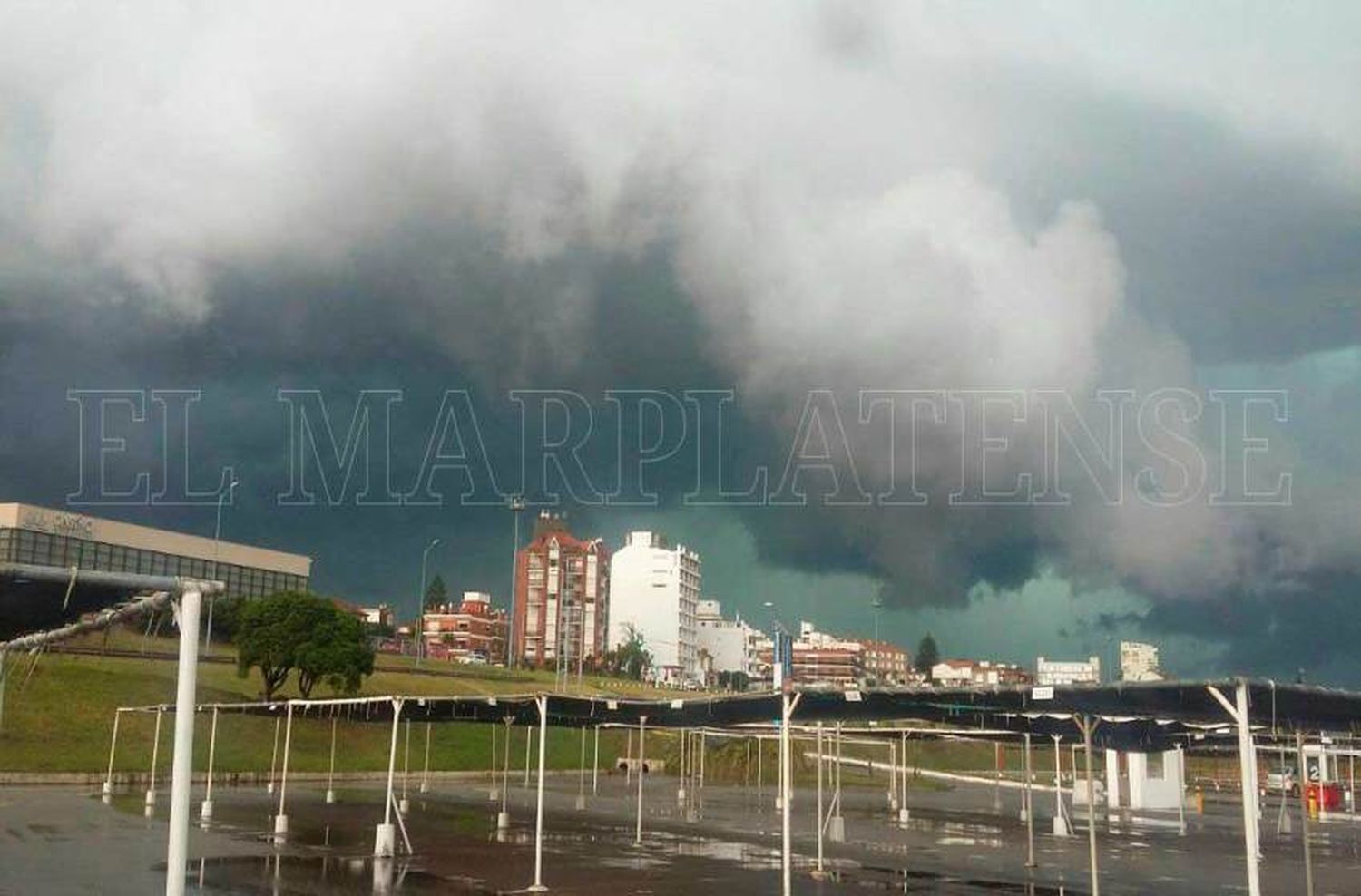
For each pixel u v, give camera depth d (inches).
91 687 2901.1
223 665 3570.4
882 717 1010.1
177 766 506.9
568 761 3503.9
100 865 1107.3
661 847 1379.2
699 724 1355.8
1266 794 3149.6
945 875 1159.6
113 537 4461.1
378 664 4581.7
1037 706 798.5
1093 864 916.6
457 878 1058.7
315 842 1336.1
